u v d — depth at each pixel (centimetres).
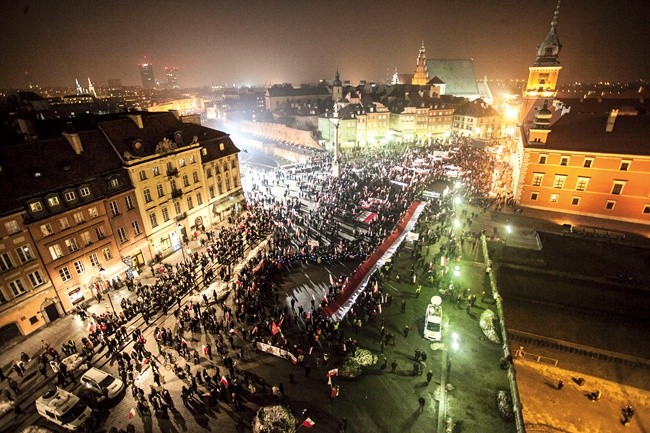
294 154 10981
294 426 2575
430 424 2653
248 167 9862
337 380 2994
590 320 4028
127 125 4703
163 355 3209
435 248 4950
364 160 9331
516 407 2666
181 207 5288
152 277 4522
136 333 3375
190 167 5350
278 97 15562
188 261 4653
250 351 3284
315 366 3127
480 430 2627
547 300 4416
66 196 3797
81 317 3809
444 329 3591
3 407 2758
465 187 6844
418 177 7250
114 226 4322
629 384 3591
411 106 11762
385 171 7725
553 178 6000
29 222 3484
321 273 4478
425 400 2830
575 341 3966
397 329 3562
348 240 5106
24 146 3775
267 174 8806
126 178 4450
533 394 3566
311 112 12581
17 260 3444
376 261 4416
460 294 4066
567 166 5841
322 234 5391
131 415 2641
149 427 2605
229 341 3381
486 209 6172
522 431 2511
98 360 3209
